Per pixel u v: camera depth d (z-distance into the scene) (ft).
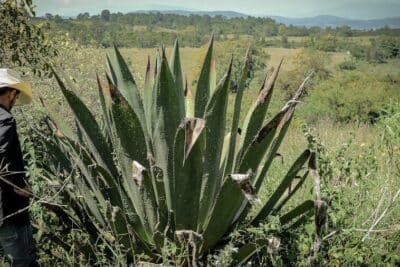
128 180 11.89
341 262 12.29
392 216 15.30
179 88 12.84
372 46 325.01
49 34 20.71
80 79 25.82
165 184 11.68
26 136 13.42
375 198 15.35
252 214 15.20
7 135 10.58
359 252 12.17
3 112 10.77
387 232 13.98
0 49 19.16
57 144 13.03
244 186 10.62
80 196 12.29
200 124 10.53
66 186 12.05
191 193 11.30
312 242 12.10
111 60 12.85
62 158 12.68
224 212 11.51
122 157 11.66
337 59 285.23
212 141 11.35
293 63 201.57
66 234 12.67
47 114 13.23
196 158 10.84
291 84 156.04
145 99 13.05
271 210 12.71
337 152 14.88
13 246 11.29
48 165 13.97
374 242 13.60
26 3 18.43
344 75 114.32
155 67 13.20
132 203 11.54
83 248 11.92
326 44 366.22
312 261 11.76
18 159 11.12
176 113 11.46
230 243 11.19
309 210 12.55
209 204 11.93
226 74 10.93
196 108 12.37
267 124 11.18
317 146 13.47
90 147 12.12
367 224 14.19
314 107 89.81
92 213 12.51
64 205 11.85
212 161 11.50
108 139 14.23
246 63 11.65
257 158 11.69
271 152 12.19
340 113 89.30
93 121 11.78
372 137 27.32
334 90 93.76
